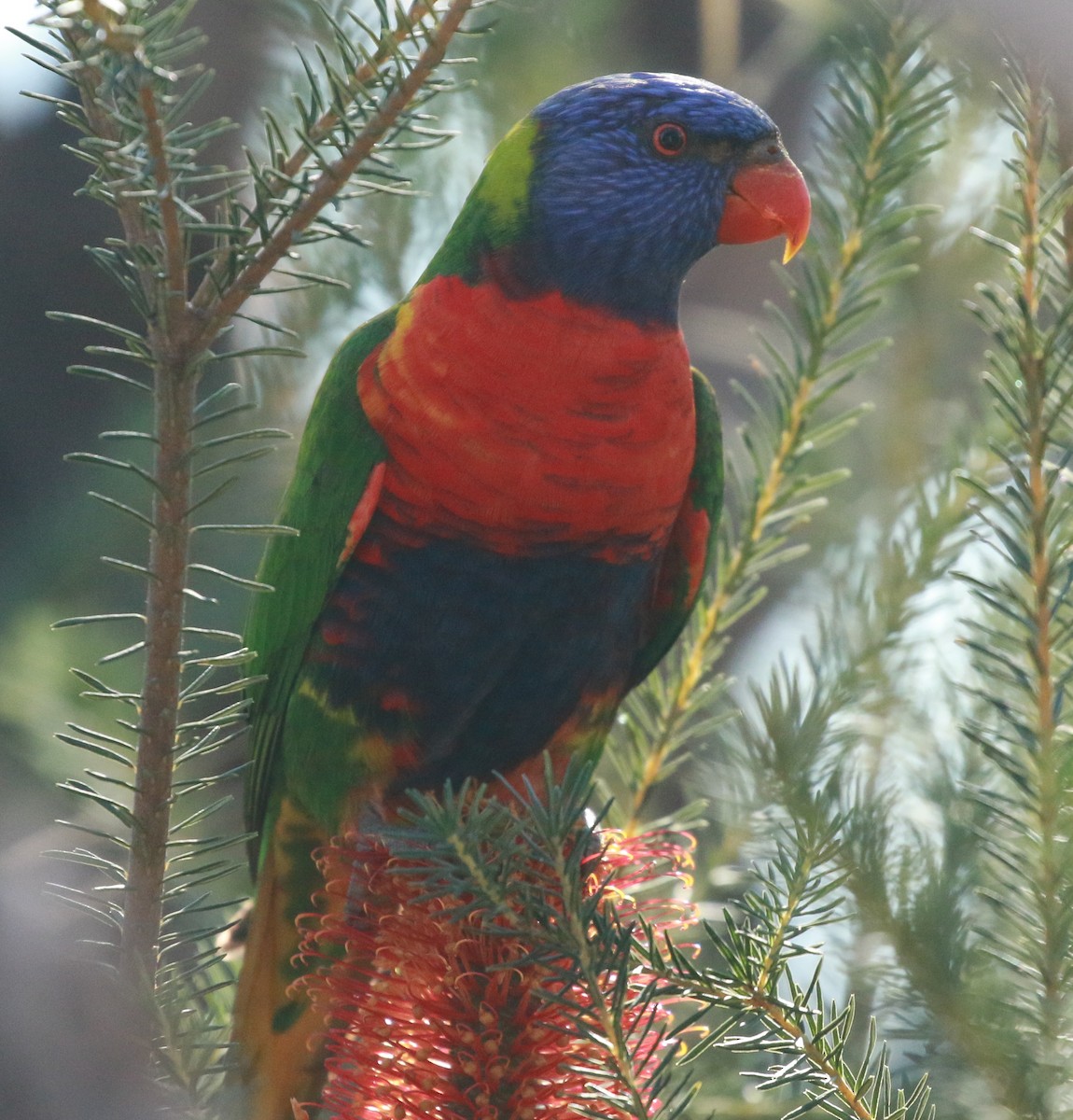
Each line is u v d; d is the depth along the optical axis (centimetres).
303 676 613
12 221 873
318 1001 486
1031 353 378
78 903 417
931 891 394
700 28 922
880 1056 386
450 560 575
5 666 631
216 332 364
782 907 405
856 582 600
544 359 551
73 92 889
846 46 581
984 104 586
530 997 438
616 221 571
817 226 541
